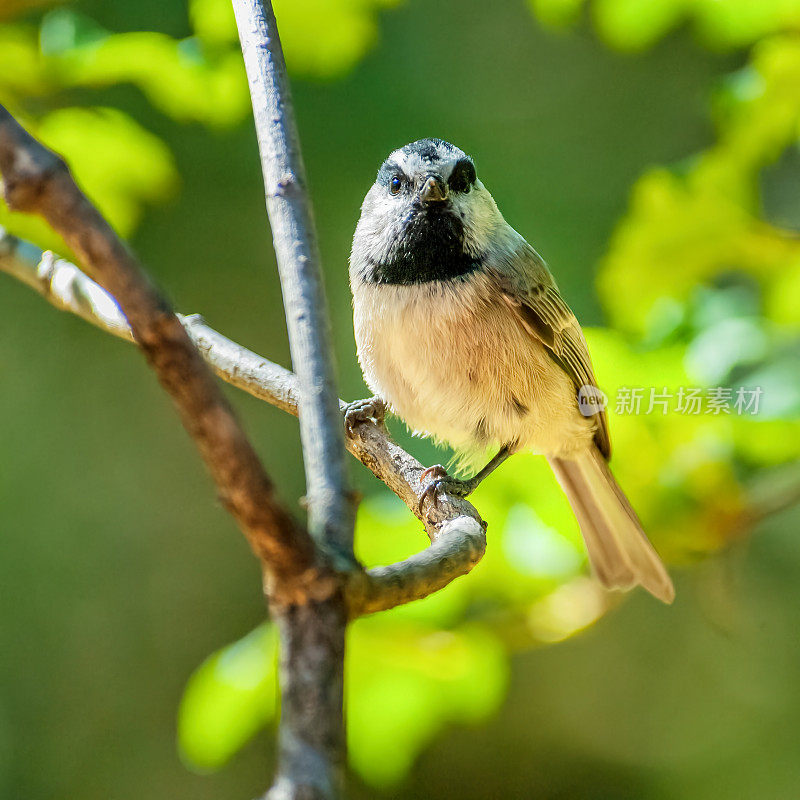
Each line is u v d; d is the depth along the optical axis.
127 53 3.25
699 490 3.25
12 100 3.25
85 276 3.20
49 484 3.41
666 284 3.26
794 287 3.26
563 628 3.26
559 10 3.28
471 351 3.24
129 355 3.43
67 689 3.40
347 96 3.38
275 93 3.13
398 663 3.25
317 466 2.56
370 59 3.38
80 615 3.41
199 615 3.41
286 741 1.94
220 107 3.27
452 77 3.39
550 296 3.25
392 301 3.24
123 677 3.40
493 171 3.38
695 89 3.40
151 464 3.43
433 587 2.79
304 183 3.12
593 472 3.26
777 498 3.25
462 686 3.25
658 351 3.26
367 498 3.26
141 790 3.39
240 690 3.24
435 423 3.25
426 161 3.24
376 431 3.22
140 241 3.40
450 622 3.26
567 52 3.40
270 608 2.09
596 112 3.39
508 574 3.26
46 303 3.42
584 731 3.41
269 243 3.41
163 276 3.40
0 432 3.41
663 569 3.25
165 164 3.27
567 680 3.42
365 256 3.25
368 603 2.25
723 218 3.25
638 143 3.39
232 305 3.41
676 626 3.42
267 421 3.41
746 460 3.26
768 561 3.39
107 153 3.26
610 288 3.27
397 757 3.25
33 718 3.39
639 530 3.25
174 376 1.89
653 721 3.41
